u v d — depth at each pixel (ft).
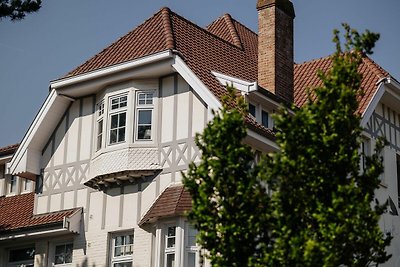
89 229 72.38
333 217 40.14
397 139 82.53
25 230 74.95
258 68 75.66
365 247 41.32
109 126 71.92
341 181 41.75
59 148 77.15
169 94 70.44
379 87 77.41
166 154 69.00
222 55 77.71
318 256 39.06
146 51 72.38
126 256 69.77
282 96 74.38
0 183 87.20
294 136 41.91
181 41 74.02
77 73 75.20
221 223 41.81
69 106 77.46
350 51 48.01
